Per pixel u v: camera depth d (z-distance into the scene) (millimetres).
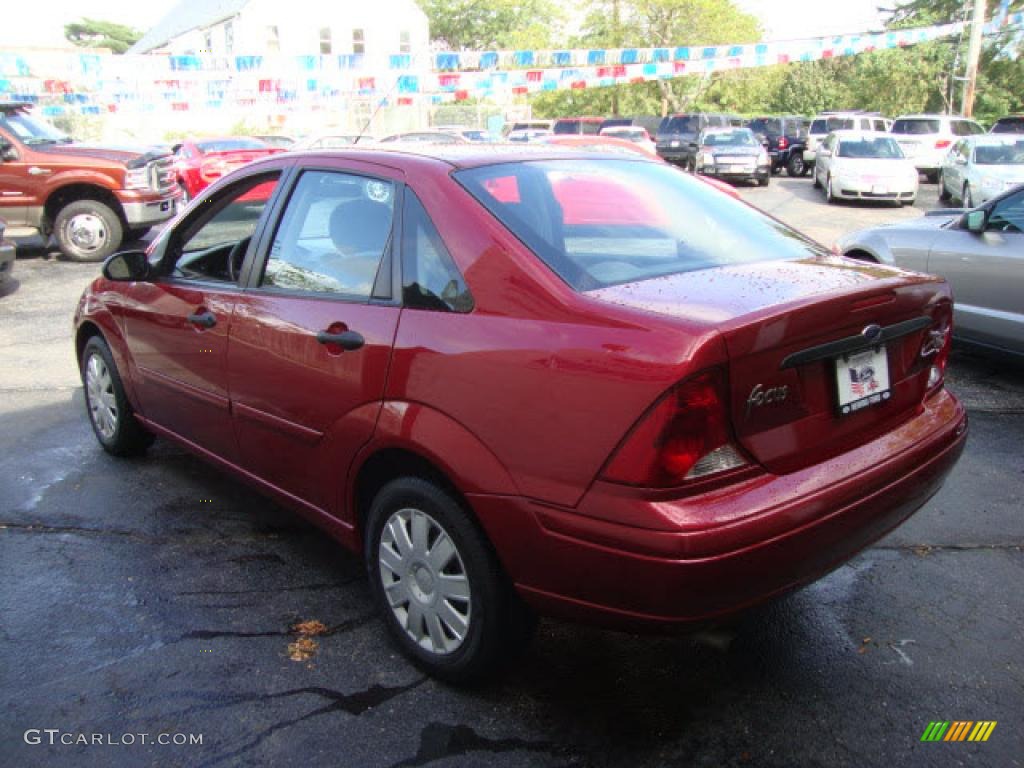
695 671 3010
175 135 31406
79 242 12359
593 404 2348
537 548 2482
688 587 2270
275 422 3383
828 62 47625
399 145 3512
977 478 4621
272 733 2709
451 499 2746
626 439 2291
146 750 2635
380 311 2939
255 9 37156
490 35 57344
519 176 3123
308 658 3094
